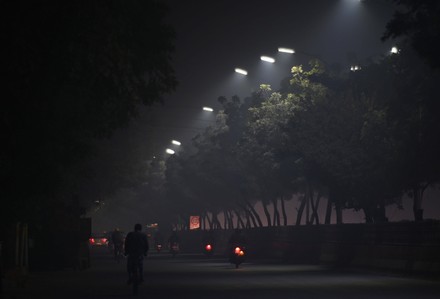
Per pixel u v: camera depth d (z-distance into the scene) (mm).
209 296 28797
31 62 20844
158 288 33844
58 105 24297
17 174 24688
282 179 66062
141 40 24016
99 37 22312
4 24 20266
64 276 45906
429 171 42906
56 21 20938
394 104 43250
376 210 51719
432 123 41344
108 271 52969
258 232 77438
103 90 24703
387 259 43312
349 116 51094
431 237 37656
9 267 39281
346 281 36219
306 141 52125
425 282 34750
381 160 47938
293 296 27922
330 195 56281
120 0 22438
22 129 22969
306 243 62594
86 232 55812
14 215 30344
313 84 57500
